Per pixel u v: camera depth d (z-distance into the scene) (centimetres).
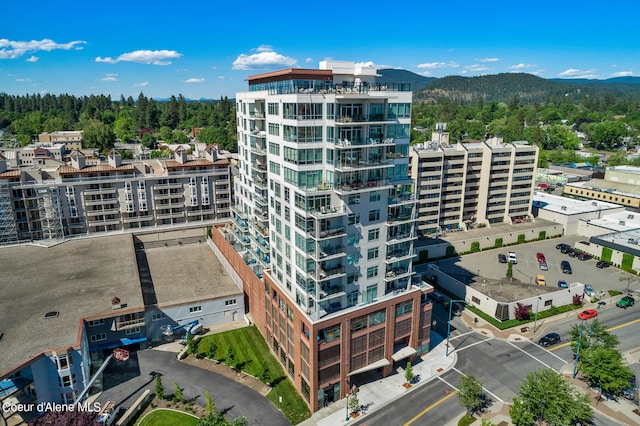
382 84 5831
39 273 8031
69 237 9919
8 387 5378
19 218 9631
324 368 5778
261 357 6900
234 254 8612
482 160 11956
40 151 17000
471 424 5494
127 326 6762
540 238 12131
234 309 7938
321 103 5512
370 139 5678
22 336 5903
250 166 7925
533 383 5366
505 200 12506
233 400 5947
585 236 12394
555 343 7256
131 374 6444
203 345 7206
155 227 10725
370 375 6512
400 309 6450
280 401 5950
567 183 16338
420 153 10800
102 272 8094
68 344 5728
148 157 18962
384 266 6278
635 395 5988
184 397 5972
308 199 5475
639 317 8062
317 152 5653
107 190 10138
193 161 11019
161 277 8750
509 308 7944
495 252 11206
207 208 11275
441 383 6303
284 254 6353
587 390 6097
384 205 6044
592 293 8850
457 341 7362
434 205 11375
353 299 6088
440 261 10556
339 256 5709
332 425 5541
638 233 11112
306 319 5659
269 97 6194
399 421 5588
